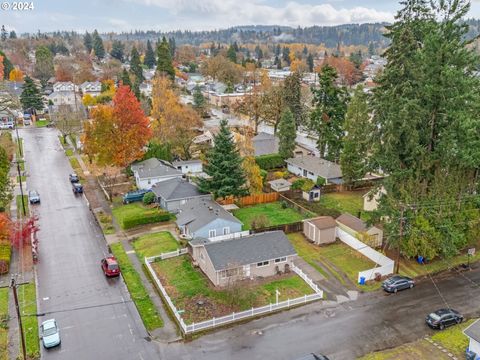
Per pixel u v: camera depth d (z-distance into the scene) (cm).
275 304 3256
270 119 8438
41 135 9456
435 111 3847
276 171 6906
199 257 3872
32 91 11081
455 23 3888
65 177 6594
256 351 2819
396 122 3791
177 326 3086
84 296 3466
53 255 4144
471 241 4162
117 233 4653
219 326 3080
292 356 2767
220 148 5225
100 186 6169
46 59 16675
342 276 3788
